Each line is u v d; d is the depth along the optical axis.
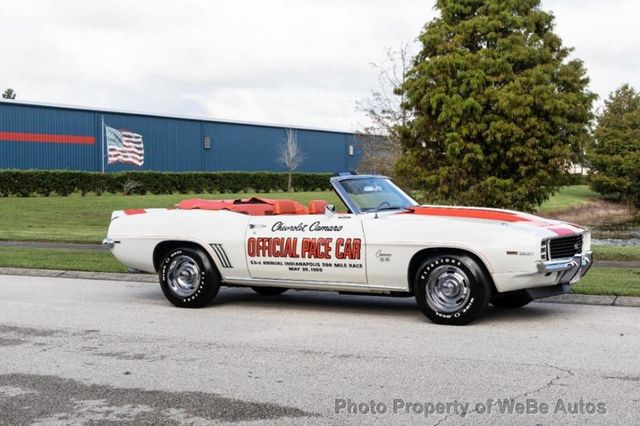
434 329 7.88
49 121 41.50
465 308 7.91
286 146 55.78
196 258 9.32
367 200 8.91
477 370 6.13
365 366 6.30
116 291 10.91
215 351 6.92
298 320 8.51
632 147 50.34
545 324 8.09
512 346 7.00
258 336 7.60
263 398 5.43
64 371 6.24
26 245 17.61
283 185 52.50
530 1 18.48
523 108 17.05
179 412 5.14
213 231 9.27
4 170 35.50
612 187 51.09
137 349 7.02
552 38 18.36
